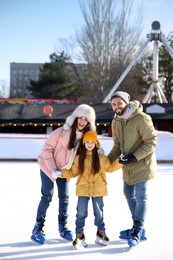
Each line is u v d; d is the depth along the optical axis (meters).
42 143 12.34
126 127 3.68
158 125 17.47
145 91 38.94
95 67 34.53
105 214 4.94
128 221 4.57
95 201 3.60
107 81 34.56
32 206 5.40
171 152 12.40
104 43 34.16
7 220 4.57
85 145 3.49
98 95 34.81
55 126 16.80
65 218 3.86
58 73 41.12
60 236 3.86
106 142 12.25
